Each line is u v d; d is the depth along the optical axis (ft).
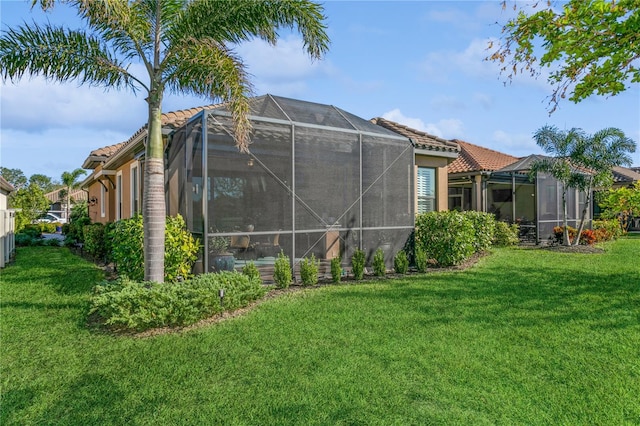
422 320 19.13
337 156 31.09
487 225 42.65
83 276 31.37
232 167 26.58
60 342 16.61
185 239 25.21
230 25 21.84
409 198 35.32
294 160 28.96
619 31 14.55
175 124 30.09
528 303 22.18
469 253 35.37
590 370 13.78
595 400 11.80
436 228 35.01
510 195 73.10
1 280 29.96
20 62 20.01
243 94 21.44
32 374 13.67
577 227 62.03
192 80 22.18
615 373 13.56
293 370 13.76
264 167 27.73
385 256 33.50
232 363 14.37
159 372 13.73
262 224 27.53
